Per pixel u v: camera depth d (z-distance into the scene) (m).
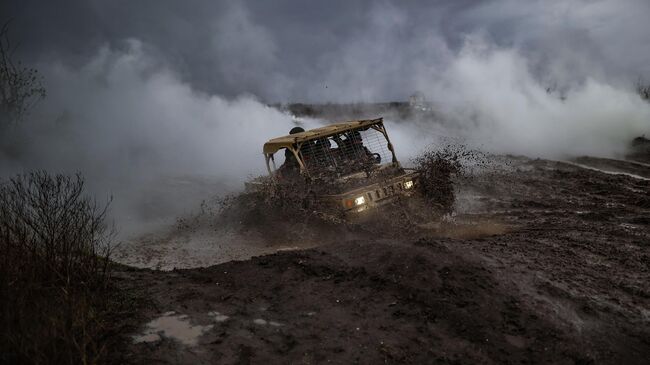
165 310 4.64
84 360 3.36
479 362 3.71
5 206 4.94
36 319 3.60
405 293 4.75
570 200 10.51
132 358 3.70
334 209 8.56
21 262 4.38
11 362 3.26
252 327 4.30
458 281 4.80
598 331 4.05
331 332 4.20
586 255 6.29
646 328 4.12
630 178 12.13
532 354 3.77
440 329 4.17
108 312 4.40
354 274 5.29
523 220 9.08
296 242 8.67
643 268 5.71
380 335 4.12
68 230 5.02
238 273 5.71
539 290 4.71
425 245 5.61
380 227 8.45
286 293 5.03
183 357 3.78
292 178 9.70
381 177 9.45
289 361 3.77
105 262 5.03
